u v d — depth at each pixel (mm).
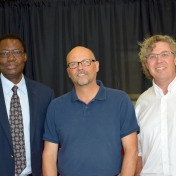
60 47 3164
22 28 3186
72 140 1829
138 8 3156
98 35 3178
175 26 3084
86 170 1783
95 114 1850
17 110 1998
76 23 3172
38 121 2037
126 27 3162
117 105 1871
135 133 1893
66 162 1830
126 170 1787
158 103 1899
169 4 3107
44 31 3162
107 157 1786
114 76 3164
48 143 1958
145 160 1901
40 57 3158
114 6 3176
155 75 1896
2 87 2041
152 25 3082
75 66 1880
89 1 3178
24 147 1970
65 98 1966
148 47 1931
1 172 1909
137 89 3158
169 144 1771
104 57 3146
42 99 2104
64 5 3188
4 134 1929
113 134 1816
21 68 2029
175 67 1938
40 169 2049
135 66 3152
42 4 3180
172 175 1748
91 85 1906
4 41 1987
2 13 3193
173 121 1780
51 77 3168
